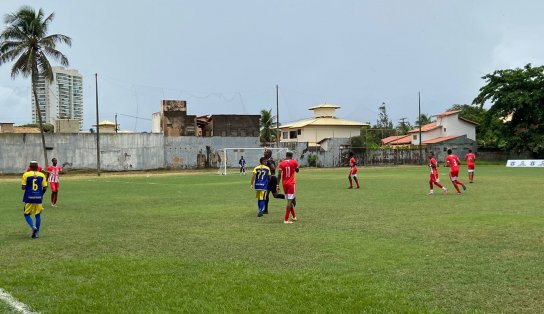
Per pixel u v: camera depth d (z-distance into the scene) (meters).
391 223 12.60
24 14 42.69
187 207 17.31
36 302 6.25
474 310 5.75
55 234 11.76
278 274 7.47
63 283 7.14
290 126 78.31
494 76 61.06
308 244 9.90
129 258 8.77
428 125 82.06
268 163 15.30
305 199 19.52
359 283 6.90
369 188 25.09
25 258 8.99
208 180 36.03
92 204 18.94
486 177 33.22
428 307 5.87
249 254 9.03
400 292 6.47
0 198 23.03
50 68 44.44
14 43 43.16
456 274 7.32
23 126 75.88
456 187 21.28
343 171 49.28
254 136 64.44
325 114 81.31
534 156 61.72
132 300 6.26
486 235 10.56
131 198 21.38
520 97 57.16
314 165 62.28
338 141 64.25
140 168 55.16
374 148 64.88
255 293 6.48
